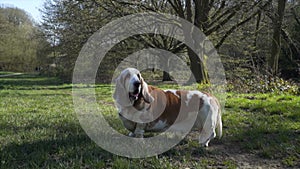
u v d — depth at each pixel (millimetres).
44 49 35594
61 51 26016
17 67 56594
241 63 19172
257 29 20234
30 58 54250
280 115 8445
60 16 22438
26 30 54188
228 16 19484
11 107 11156
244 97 12430
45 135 6074
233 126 7109
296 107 9234
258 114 8711
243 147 5527
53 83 31469
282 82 15250
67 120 7805
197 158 4965
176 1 20797
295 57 24406
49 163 4398
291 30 25891
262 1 18000
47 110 10211
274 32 19062
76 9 20812
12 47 52469
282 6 18875
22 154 4773
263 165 4746
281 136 6023
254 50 20750
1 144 5363
